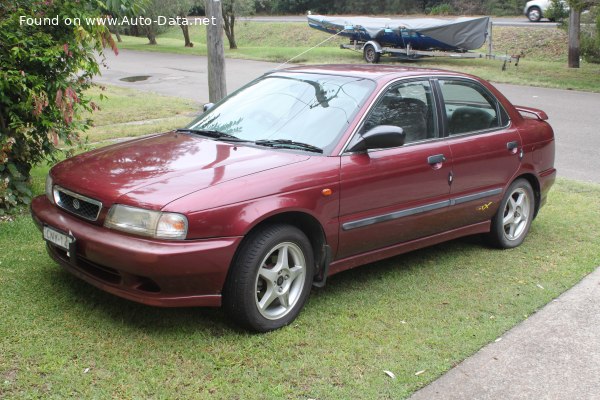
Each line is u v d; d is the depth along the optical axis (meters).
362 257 4.59
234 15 31.58
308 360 3.69
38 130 6.40
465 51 24.50
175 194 3.68
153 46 34.81
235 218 3.73
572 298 4.80
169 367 3.52
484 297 4.73
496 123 5.63
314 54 28.69
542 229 6.47
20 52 5.79
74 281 4.55
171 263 3.55
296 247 4.08
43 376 3.35
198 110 12.97
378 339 3.98
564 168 9.27
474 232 5.52
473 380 3.62
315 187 4.11
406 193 4.70
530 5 33.75
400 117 4.79
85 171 4.14
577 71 22.33
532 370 3.75
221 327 4.03
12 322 3.89
